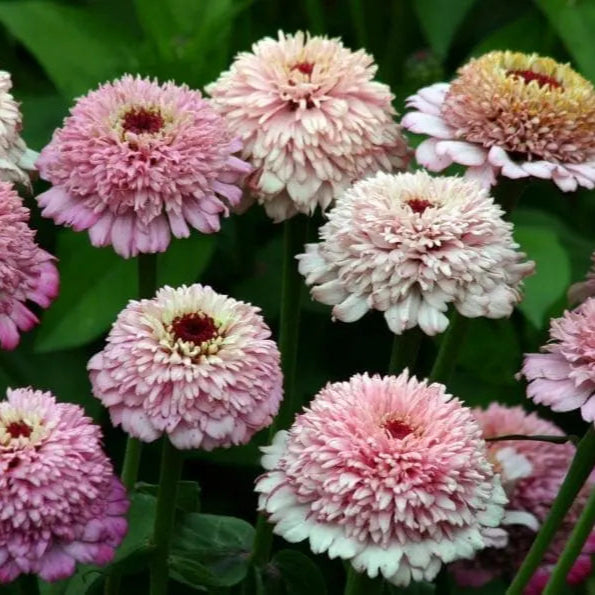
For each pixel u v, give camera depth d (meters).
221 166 0.73
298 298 0.77
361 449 0.66
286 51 0.76
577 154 0.75
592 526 0.71
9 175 0.74
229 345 0.67
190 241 0.91
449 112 0.76
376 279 0.70
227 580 0.73
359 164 0.75
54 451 0.66
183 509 0.75
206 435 0.67
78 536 0.66
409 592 0.75
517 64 0.77
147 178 0.72
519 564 0.76
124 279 0.91
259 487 0.67
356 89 0.76
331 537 0.66
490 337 0.93
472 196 0.71
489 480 0.67
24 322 0.71
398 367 0.73
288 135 0.74
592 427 0.69
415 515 0.65
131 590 0.79
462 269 0.70
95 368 0.68
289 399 0.77
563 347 0.69
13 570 0.65
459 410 0.67
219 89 0.77
